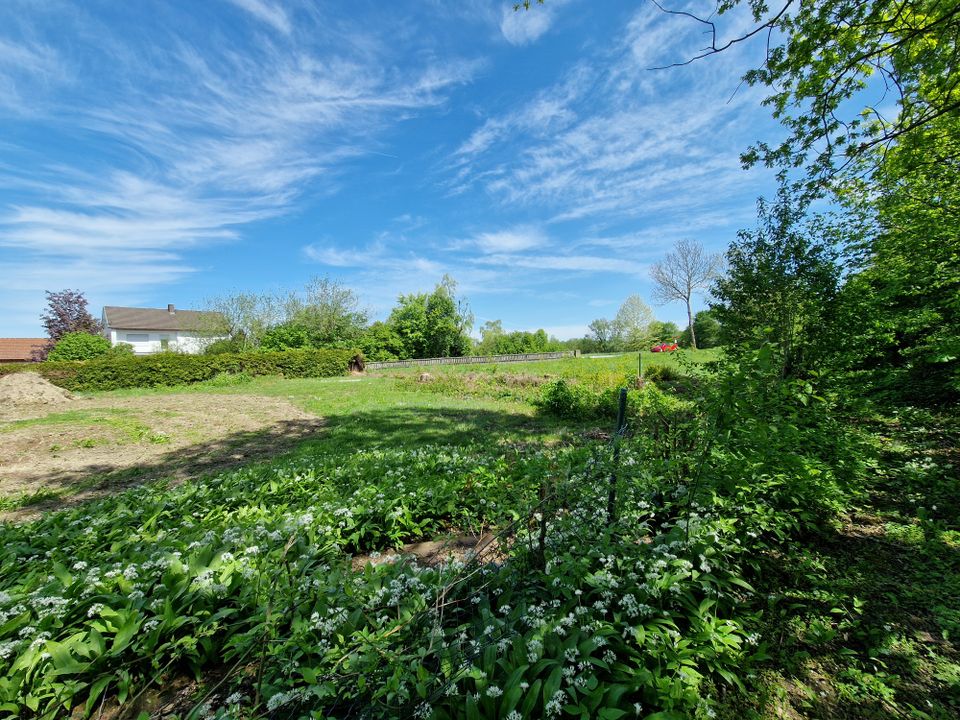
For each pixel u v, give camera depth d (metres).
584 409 11.05
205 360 24.16
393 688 1.66
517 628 2.12
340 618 2.17
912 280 6.23
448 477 5.35
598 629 2.03
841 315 5.63
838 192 6.84
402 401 15.13
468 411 12.60
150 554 3.12
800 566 3.17
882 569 3.18
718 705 2.03
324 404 14.66
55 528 4.07
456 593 2.37
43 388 15.43
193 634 2.47
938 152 6.36
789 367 5.76
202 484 5.51
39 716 1.98
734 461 3.12
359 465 6.02
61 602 2.45
